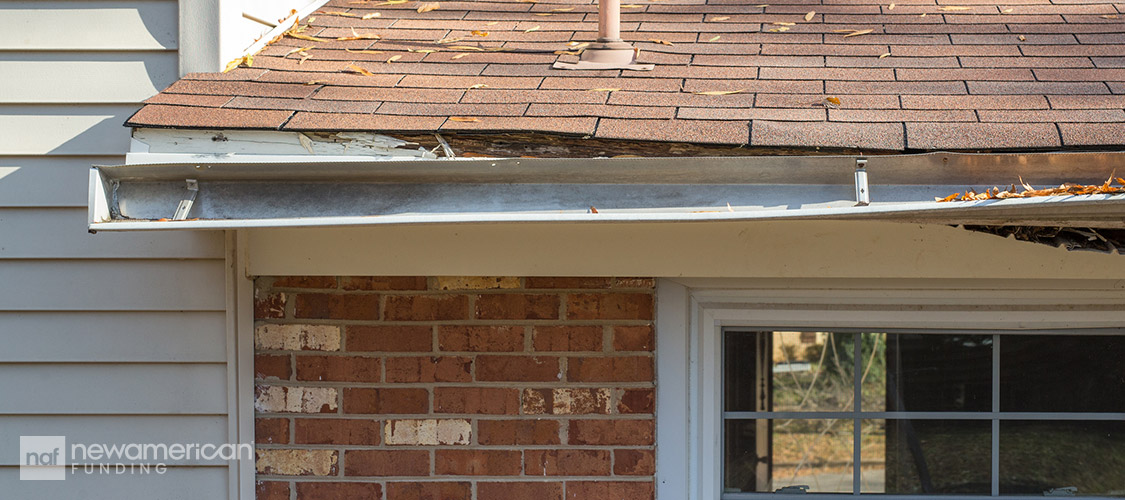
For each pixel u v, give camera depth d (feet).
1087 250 7.57
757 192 6.57
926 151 6.67
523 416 8.88
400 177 6.68
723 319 9.19
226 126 7.14
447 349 8.87
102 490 8.95
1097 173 6.37
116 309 8.80
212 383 8.87
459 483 8.93
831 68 8.36
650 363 8.84
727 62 8.60
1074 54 8.54
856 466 9.45
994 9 10.06
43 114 8.68
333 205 6.80
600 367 8.85
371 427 8.91
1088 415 9.27
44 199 8.73
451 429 8.90
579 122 7.11
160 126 7.14
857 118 7.13
